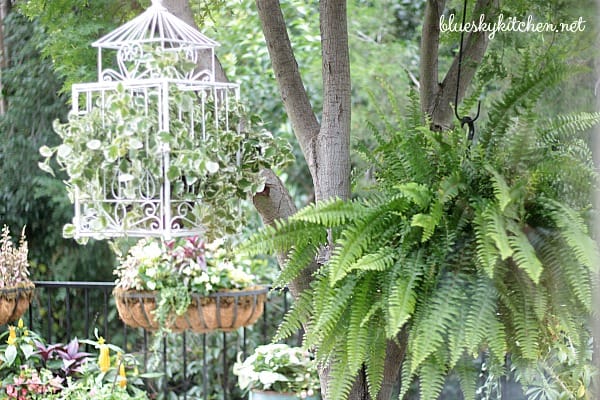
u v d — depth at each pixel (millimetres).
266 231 2162
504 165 2131
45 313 6305
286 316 2242
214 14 4812
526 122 2102
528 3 2906
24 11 4055
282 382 3961
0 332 5797
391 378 2586
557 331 2166
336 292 2123
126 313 3881
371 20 6363
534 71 2273
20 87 6285
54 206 6281
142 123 2357
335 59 2525
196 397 5969
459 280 2023
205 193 2508
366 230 2082
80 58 4242
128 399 3965
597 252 1913
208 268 3859
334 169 2539
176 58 2447
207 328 3820
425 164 2170
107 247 6344
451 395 5328
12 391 3932
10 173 6230
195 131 2521
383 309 2051
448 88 2777
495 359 2217
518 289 2035
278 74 2660
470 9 3088
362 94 6207
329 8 2514
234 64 6711
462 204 2109
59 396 4000
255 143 2662
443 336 2080
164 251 3871
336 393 2188
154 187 2408
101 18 4098
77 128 2445
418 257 2057
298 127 2654
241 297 3812
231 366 6078
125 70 2541
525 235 2043
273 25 2635
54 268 6273
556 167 2043
